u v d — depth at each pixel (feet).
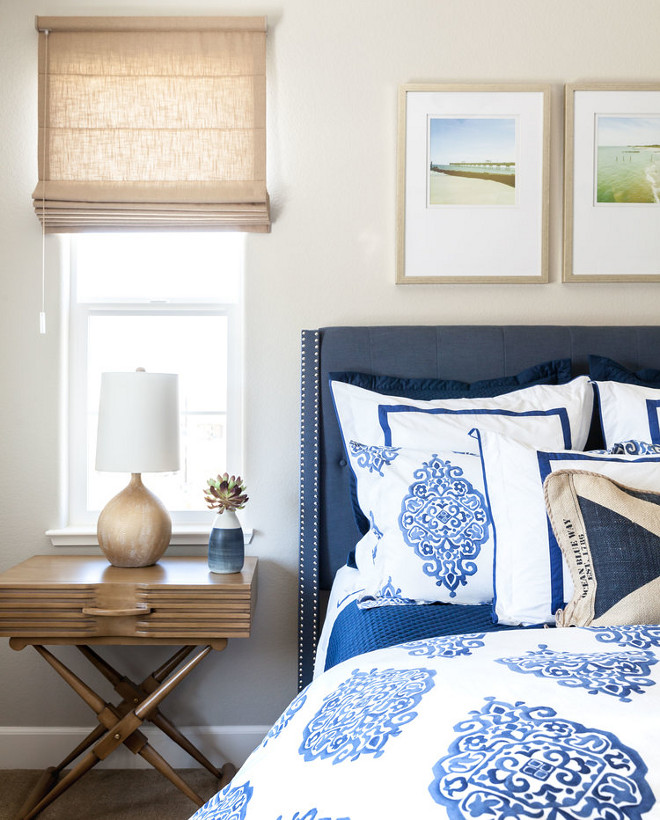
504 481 6.05
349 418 8.05
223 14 9.04
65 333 9.21
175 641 7.62
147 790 8.41
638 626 4.37
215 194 8.81
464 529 6.31
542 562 5.65
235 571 8.00
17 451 9.04
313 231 9.09
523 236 9.02
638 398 7.64
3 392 9.02
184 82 8.96
